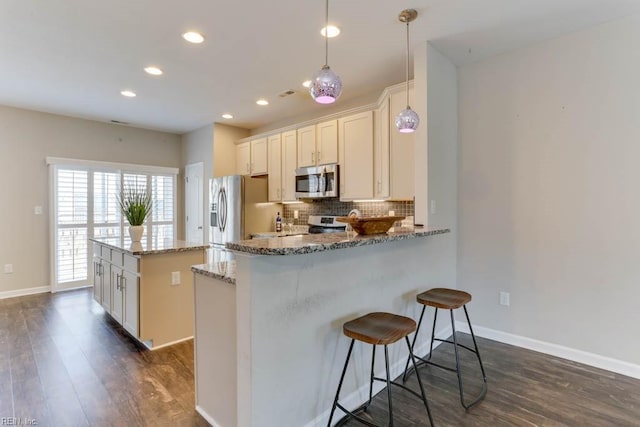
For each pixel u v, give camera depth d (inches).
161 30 98.3
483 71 119.4
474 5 87.0
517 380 91.5
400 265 95.8
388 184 125.3
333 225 167.5
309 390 69.5
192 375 95.0
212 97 157.6
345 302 77.6
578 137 101.0
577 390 86.4
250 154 202.2
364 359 83.1
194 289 78.3
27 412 77.4
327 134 156.9
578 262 101.6
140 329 109.9
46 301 167.0
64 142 189.6
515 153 112.9
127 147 212.4
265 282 60.9
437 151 112.6
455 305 81.5
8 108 173.6
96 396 84.2
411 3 86.0
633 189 92.5
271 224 191.6
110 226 204.2
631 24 92.2
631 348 93.4
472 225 122.6
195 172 222.2
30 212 180.2
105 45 107.3
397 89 121.0
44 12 88.5
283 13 90.0
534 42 107.3
